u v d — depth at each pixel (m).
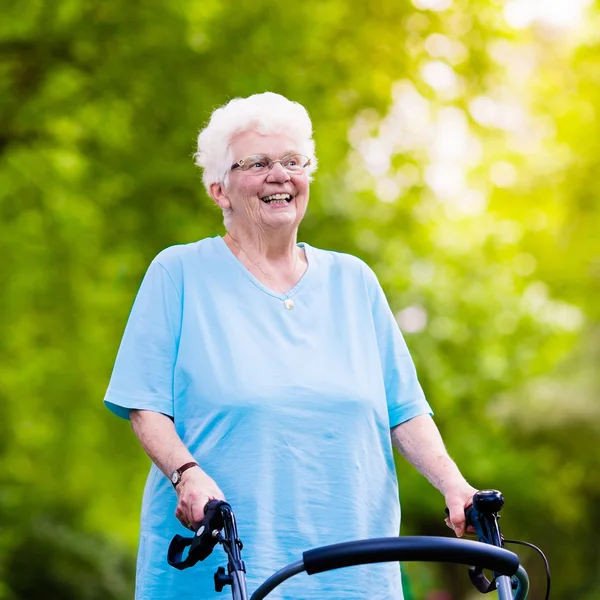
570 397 33.12
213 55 17.88
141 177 18.30
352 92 18.70
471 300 24.48
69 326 19.50
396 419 6.57
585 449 33.25
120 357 6.25
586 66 24.33
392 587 6.16
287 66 18.05
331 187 20.42
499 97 19.33
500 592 5.43
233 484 5.98
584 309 29.20
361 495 6.12
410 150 19.78
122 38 17.56
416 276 23.86
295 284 6.50
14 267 18.75
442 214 26.25
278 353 6.20
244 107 6.43
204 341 6.21
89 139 18.55
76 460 21.59
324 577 5.97
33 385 20.28
